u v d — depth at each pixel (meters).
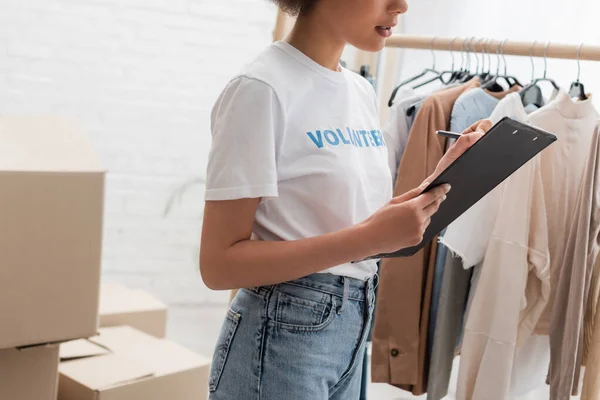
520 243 1.81
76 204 1.41
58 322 1.43
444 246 2.00
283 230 1.23
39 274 1.40
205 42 3.40
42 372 1.55
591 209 1.78
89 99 3.32
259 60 1.20
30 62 3.23
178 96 3.42
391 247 1.12
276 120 1.17
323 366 1.25
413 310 2.00
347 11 1.19
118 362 2.09
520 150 1.14
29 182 1.36
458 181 1.14
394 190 2.01
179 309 3.58
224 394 1.26
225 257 1.16
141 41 3.33
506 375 1.83
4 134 1.61
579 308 1.74
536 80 2.01
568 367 1.76
